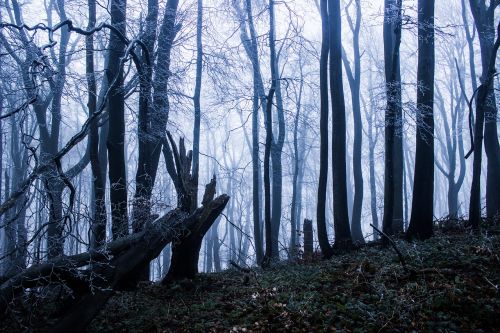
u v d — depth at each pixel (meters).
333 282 8.09
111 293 6.71
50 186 6.95
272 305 7.09
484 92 10.83
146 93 10.19
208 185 8.78
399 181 15.61
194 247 8.84
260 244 16.34
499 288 6.74
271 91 12.43
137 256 7.20
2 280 6.35
